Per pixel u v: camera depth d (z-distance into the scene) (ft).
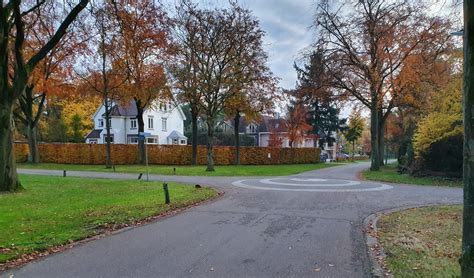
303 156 170.40
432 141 68.03
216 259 19.90
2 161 46.65
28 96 120.98
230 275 17.44
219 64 95.71
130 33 54.19
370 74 88.79
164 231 26.63
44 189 50.26
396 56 88.74
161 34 81.61
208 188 53.72
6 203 37.93
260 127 239.30
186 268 18.45
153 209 35.06
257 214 33.40
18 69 46.29
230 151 144.36
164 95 113.39
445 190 52.85
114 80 107.65
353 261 19.58
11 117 47.60
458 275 16.87
